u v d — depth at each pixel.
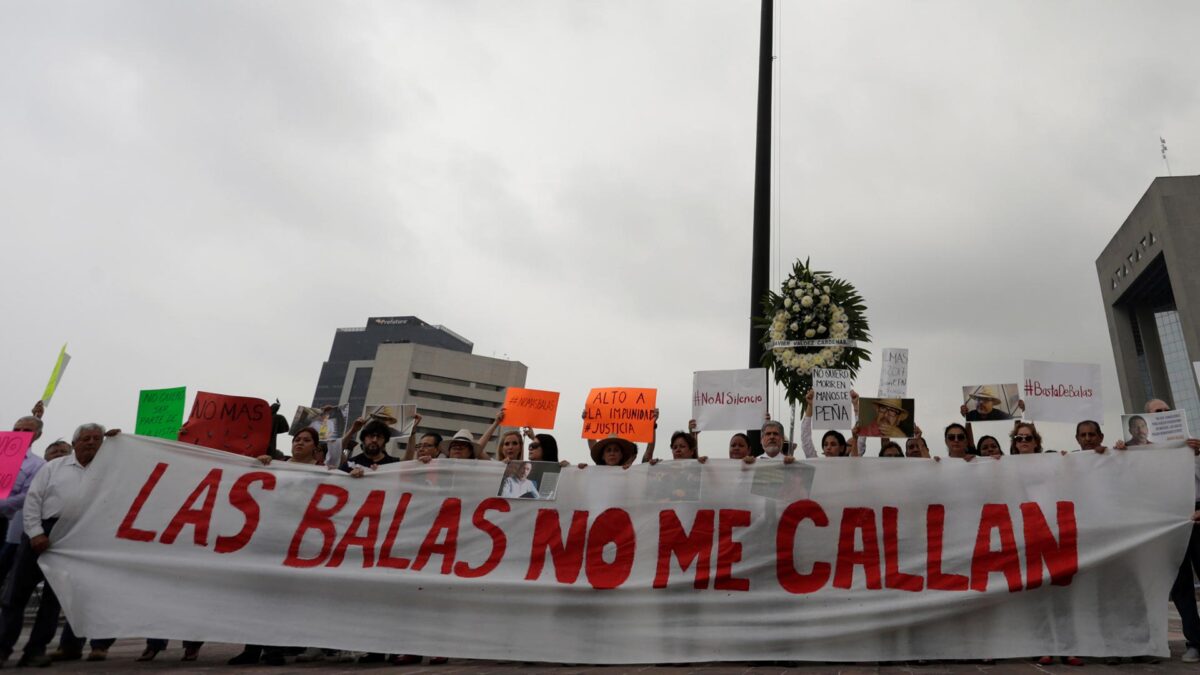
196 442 6.54
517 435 6.86
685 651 5.61
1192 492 5.66
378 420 7.33
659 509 6.05
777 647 5.57
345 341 183.50
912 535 5.82
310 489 6.22
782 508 5.96
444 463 6.32
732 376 7.18
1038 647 5.45
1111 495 5.76
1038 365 6.57
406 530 6.09
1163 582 5.50
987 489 5.90
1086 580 5.57
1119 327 86.06
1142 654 5.37
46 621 5.79
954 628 5.55
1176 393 81.75
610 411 7.52
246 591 5.88
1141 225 75.06
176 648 7.73
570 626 5.73
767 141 8.55
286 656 6.41
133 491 6.07
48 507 5.91
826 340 8.54
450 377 129.25
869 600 5.64
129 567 5.88
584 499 6.14
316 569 5.93
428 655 5.68
